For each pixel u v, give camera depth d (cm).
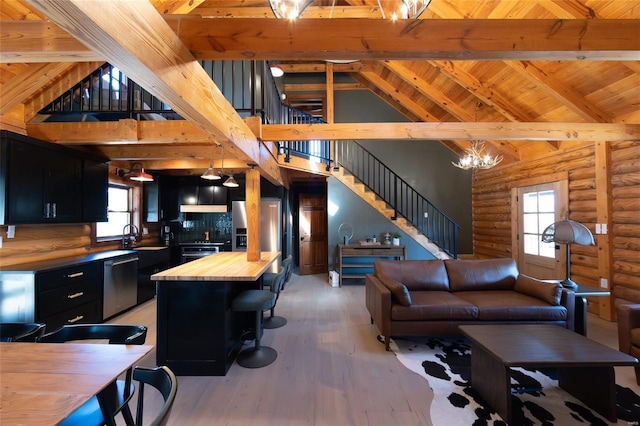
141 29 124
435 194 738
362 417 196
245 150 301
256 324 288
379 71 642
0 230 301
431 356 285
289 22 160
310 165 601
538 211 499
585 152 405
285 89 748
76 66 337
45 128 316
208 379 246
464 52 163
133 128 312
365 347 304
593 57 171
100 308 364
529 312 294
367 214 634
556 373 254
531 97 420
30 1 87
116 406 144
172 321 257
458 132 372
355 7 457
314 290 547
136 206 536
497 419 195
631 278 346
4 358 135
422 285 359
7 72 284
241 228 588
